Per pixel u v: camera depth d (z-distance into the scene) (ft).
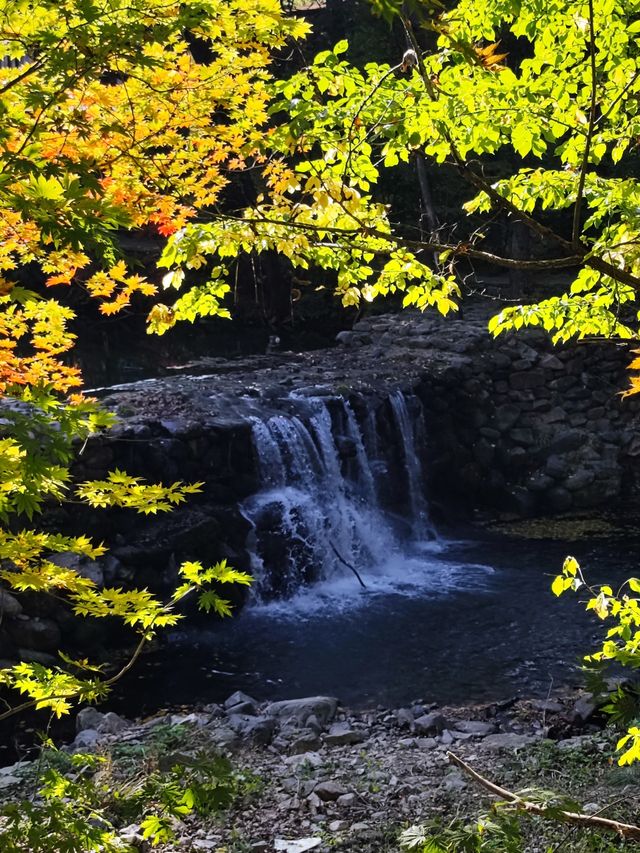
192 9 9.16
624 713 11.59
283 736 21.31
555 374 49.11
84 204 8.05
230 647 30.63
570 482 46.47
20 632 27.91
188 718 22.02
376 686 27.32
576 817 8.89
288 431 37.35
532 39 14.55
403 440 42.98
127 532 31.68
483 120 14.06
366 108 13.15
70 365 57.06
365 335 52.70
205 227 12.91
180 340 65.36
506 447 47.47
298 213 13.08
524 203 15.26
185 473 34.22
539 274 64.64
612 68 14.39
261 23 10.64
